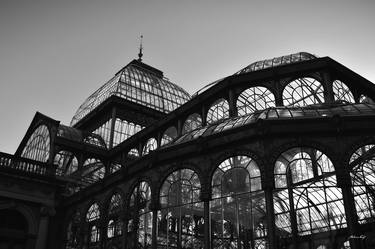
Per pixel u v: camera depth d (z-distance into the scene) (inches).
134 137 1833.2
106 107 2138.3
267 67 1542.8
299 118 978.1
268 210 904.9
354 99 1477.6
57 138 1865.2
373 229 1087.6
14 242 1440.7
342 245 1135.6
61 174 1818.4
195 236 1257.4
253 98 1493.6
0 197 1457.9
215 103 1547.7
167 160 1131.9
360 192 1122.0
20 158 1562.5
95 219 1364.4
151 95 2340.1
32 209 1510.8
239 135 1008.2
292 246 1222.9
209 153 1055.0
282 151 957.8
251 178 969.5
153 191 1120.8
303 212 1279.5
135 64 2532.0
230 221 1234.6
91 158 1947.6
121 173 1262.3
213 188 1044.5
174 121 1674.5
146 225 1193.4
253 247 1139.3
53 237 1533.0
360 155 963.3
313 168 993.5
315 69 1412.4
